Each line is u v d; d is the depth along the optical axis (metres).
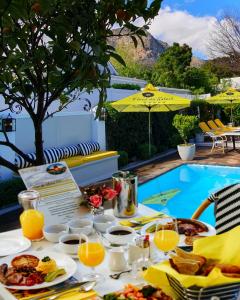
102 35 2.05
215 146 15.86
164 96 10.62
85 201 2.70
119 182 2.76
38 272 1.88
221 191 2.88
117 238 2.26
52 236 2.38
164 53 31.75
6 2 1.52
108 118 11.75
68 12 2.00
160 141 15.29
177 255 1.57
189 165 11.62
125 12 2.00
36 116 2.27
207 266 1.51
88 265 1.89
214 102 15.95
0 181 7.68
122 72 29.59
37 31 1.93
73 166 8.89
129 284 1.74
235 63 33.69
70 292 1.74
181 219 2.60
